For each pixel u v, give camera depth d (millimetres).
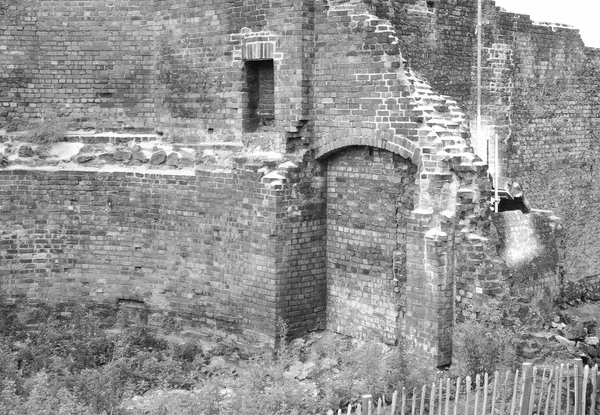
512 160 24000
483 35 21906
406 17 18578
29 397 14047
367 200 17281
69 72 20516
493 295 15484
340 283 17922
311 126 17719
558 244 21734
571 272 26562
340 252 17875
